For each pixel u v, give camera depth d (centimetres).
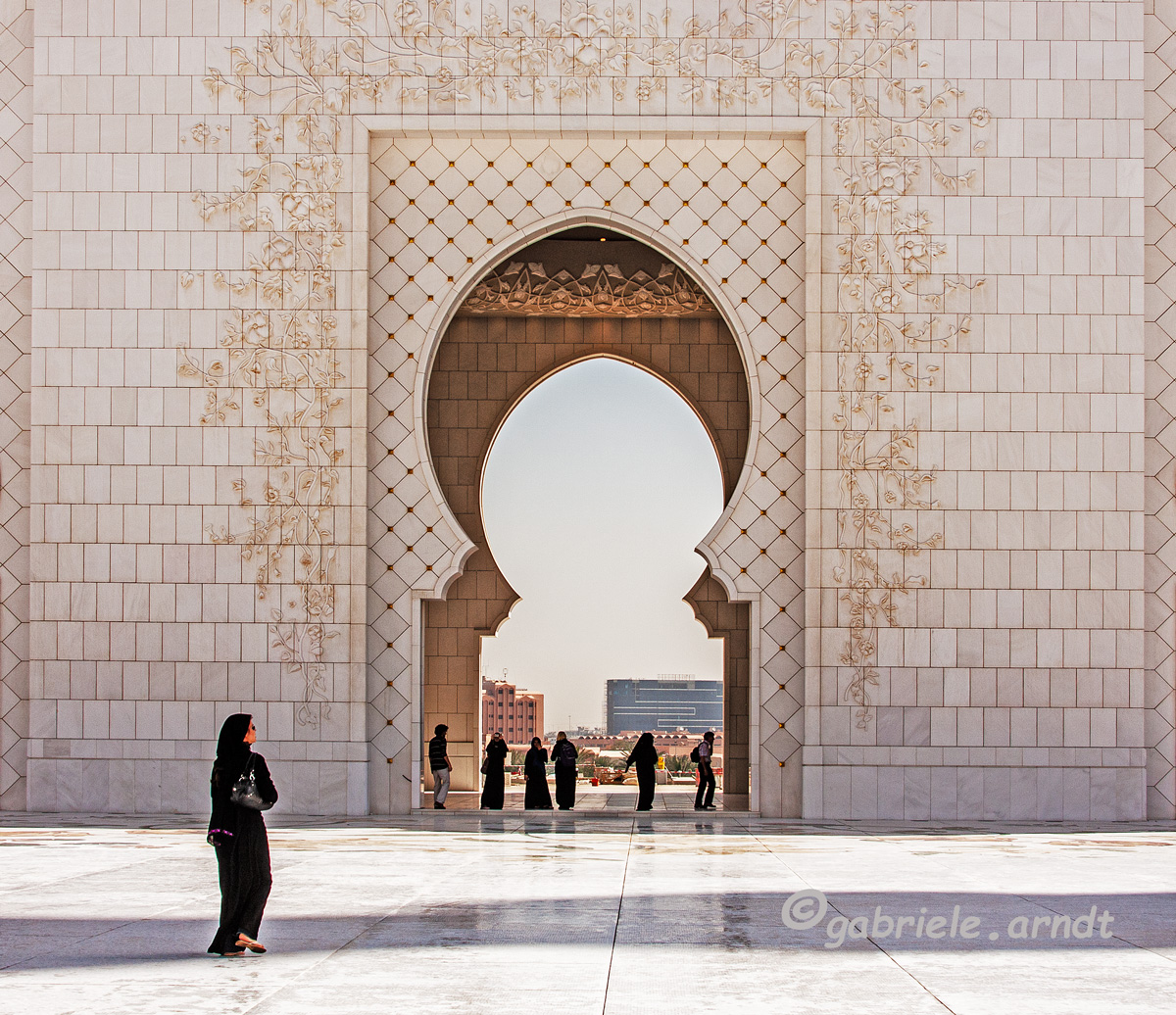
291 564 1638
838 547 1630
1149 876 999
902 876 998
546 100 1670
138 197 1673
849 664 1617
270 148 1673
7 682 1672
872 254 1653
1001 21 1664
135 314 1667
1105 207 1655
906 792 1603
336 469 1645
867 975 626
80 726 1630
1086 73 1662
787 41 1672
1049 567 1627
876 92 1664
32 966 635
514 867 1048
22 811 1644
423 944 696
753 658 1658
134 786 1620
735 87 1669
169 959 653
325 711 1620
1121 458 1636
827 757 1609
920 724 1609
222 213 1670
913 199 1658
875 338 1647
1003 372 1642
